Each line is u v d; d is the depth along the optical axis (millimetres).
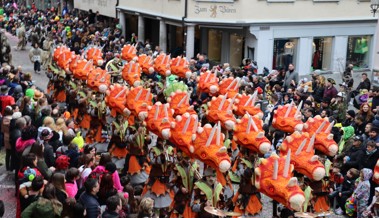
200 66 26969
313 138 11648
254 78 22344
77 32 38031
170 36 37906
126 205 10602
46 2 58344
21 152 13172
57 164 11797
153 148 13336
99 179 10945
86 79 19500
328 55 34062
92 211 10102
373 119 16172
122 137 15406
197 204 11641
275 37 32062
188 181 12039
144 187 13539
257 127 13055
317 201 12578
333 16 33344
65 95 22328
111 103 15664
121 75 21516
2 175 15867
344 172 14375
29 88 19422
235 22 31312
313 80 21031
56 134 14016
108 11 42312
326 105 18500
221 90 19250
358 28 34250
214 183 11734
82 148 14961
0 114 17922
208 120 15984
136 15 39781
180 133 12180
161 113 13477
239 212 12578
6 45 31344
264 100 21312
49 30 43625
